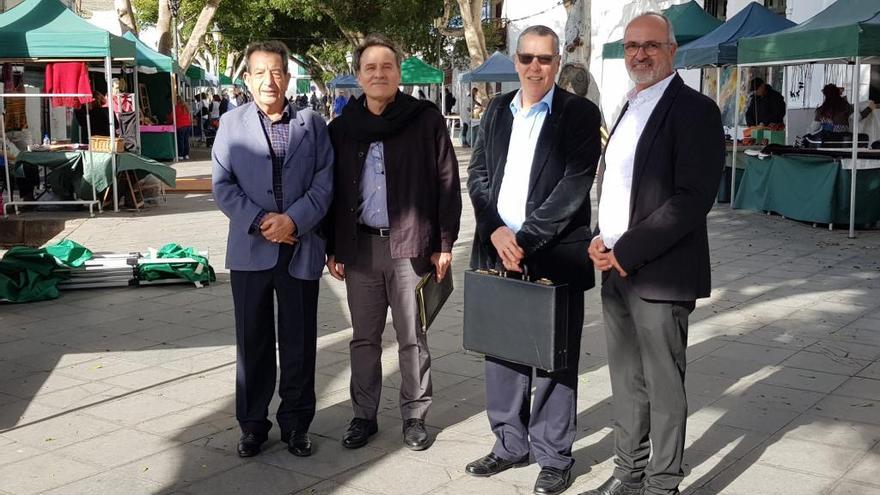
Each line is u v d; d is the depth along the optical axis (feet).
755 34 43.42
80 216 40.32
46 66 41.19
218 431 15.15
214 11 76.43
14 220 37.40
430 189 13.97
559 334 11.89
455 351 19.83
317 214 13.70
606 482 12.50
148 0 130.82
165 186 51.60
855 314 22.24
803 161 36.19
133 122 50.98
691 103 11.18
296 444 14.05
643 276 11.35
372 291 14.21
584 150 12.29
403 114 13.69
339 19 106.83
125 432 15.14
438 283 14.30
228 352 19.77
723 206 42.70
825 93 42.60
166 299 24.67
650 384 11.67
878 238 33.12
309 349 14.17
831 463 13.50
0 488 13.01
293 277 13.84
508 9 106.52
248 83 13.87
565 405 12.73
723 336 20.51
